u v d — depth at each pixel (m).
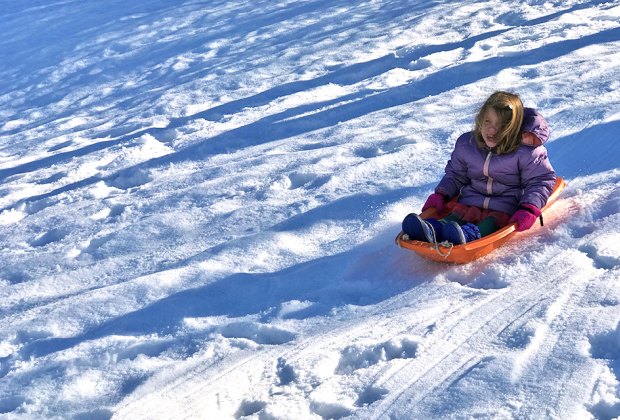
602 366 2.71
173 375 3.25
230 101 9.23
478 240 3.71
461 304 3.42
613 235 3.75
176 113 9.28
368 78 8.80
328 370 3.12
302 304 3.72
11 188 7.35
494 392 2.69
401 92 7.62
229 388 3.10
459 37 9.88
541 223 3.96
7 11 20.56
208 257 4.43
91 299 4.14
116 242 5.11
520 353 2.89
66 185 7.11
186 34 14.67
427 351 3.08
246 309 3.78
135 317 3.83
